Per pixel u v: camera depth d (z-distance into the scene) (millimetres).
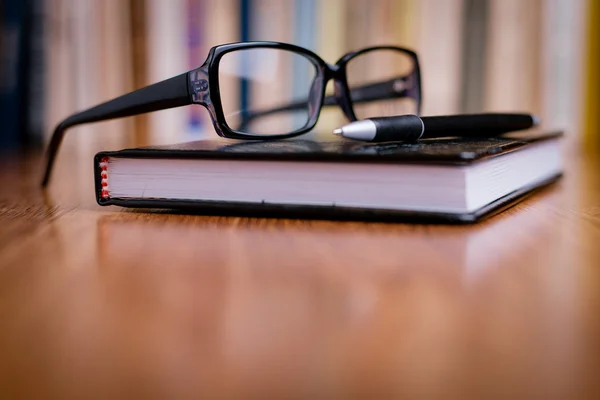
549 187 798
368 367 240
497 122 677
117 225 545
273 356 251
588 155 1282
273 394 217
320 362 245
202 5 1419
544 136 751
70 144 1455
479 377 231
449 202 512
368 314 304
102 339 272
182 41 1429
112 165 590
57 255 434
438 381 228
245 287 351
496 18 1414
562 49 1420
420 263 403
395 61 1188
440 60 1434
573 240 470
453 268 390
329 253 432
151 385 225
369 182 524
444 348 259
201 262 410
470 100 1433
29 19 1415
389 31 1438
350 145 598
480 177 536
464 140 659
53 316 303
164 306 317
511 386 223
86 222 561
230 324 291
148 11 1418
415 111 977
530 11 1407
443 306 315
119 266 402
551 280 362
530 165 699
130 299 330
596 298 326
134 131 1477
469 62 1429
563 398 214
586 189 774
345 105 790
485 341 267
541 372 235
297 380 229
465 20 1422
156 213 608
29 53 1423
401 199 521
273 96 935
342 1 1428
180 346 263
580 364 242
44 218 587
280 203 547
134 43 1425
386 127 576
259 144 631
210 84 640
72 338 273
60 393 219
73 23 1422
